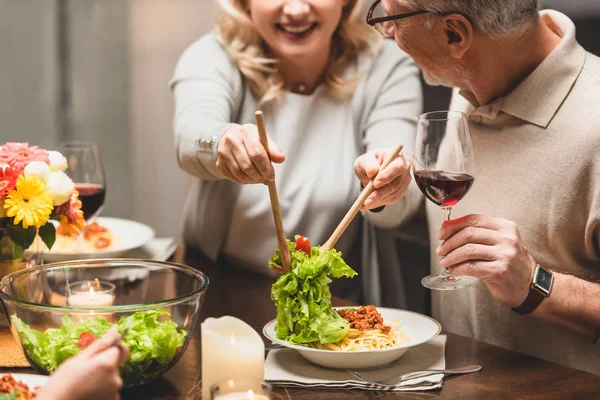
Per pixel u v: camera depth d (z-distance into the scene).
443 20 1.48
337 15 2.10
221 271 2.03
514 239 1.39
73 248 1.93
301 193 2.18
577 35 2.55
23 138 4.08
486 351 1.42
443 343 1.43
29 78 4.04
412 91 2.22
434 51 1.55
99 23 4.08
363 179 1.61
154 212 4.24
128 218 4.23
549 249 1.62
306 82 2.23
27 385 1.12
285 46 2.07
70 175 1.86
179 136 1.86
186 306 1.24
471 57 1.55
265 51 2.21
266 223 2.16
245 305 1.71
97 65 4.11
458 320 1.84
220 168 1.50
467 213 1.74
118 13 4.08
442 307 1.88
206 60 2.14
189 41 4.14
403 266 2.38
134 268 1.43
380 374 1.29
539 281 1.41
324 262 1.30
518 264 1.39
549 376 1.30
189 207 2.28
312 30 2.08
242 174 1.44
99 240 1.98
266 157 1.35
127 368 1.17
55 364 1.16
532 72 1.58
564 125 1.55
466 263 1.40
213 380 1.15
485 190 1.70
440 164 1.43
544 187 1.58
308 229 2.20
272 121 2.21
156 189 4.22
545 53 1.58
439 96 2.69
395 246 2.27
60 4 4.01
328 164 2.20
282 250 1.31
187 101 2.01
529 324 1.69
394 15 1.53
